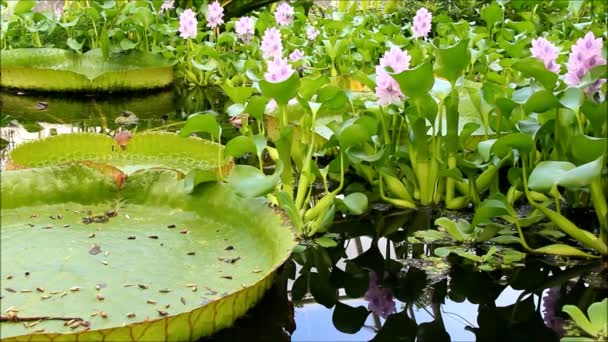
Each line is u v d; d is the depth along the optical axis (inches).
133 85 182.4
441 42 170.6
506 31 173.9
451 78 110.3
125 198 105.4
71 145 123.8
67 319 85.6
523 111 111.6
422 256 104.2
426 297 97.2
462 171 117.6
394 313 94.8
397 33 189.3
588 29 181.0
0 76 182.7
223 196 102.7
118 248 96.3
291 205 104.5
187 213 103.4
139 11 183.8
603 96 106.2
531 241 106.0
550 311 94.7
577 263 101.7
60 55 181.8
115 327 82.0
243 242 98.3
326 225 106.2
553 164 97.3
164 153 125.3
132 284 90.5
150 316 86.3
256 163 128.8
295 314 93.7
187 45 192.1
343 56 175.9
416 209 114.0
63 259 94.0
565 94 103.5
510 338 91.2
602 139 96.3
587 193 112.3
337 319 93.5
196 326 86.3
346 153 108.3
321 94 110.7
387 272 101.2
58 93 179.6
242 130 130.0
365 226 110.3
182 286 90.5
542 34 182.9
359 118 109.6
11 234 98.1
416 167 113.7
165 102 170.9
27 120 154.6
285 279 99.9
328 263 103.0
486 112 113.3
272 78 107.5
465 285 99.0
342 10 260.2
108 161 122.6
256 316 91.9
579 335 91.1
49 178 104.3
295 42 192.2
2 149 135.9
